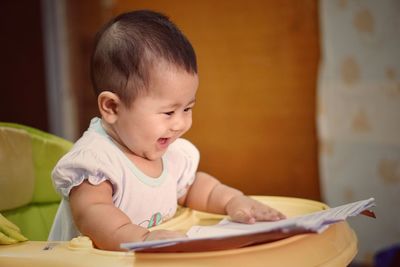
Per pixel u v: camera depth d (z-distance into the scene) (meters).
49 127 2.91
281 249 0.71
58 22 2.85
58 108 2.89
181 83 0.87
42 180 1.11
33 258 0.74
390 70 2.12
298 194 2.44
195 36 2.59
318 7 2.31
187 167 1.04
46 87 2.90
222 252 0.69
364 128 2.20
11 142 1.06
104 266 0.69
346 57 2.20
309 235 0.76
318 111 2.28
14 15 2.90
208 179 1.06
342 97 2.23
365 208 0.82
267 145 2.49
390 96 2.13
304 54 2.36
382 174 2.18
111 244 0.79
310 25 2.34
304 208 1.01
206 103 2.60
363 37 2.15
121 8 2.74
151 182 0.94
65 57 2.86
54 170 0.87
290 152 2.44
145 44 0.87
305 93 2.38
